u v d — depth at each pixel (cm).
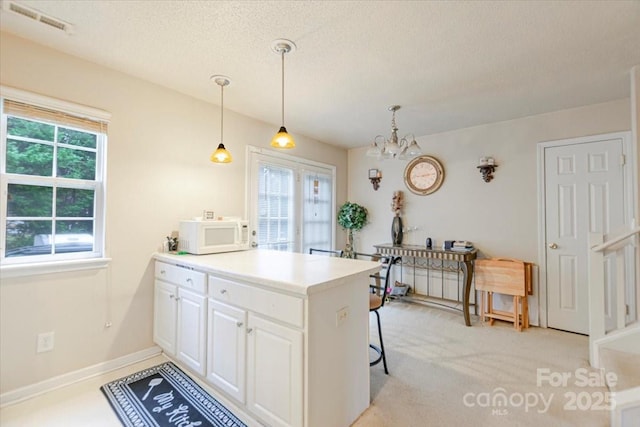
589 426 169
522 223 339
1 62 185
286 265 200
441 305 379
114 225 234
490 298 335
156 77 246
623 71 232
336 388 163
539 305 328
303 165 413
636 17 168
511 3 158
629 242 274
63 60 208
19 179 198
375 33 185
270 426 162
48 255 209
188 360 214
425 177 409
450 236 389
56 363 207
